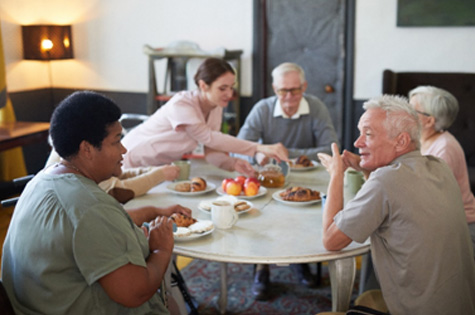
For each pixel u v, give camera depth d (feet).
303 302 9.12
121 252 4.41
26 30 16.14
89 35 17.54
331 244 5.69
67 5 17.52
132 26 17.04
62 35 16.57
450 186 5.52
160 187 8.21
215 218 6.51
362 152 5.78
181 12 16.46
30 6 16.90
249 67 16.02
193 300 9.05
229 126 15.89
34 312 4.51
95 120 4.56
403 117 5.55
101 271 4.28
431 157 5.79
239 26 15.90
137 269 4.46
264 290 9.21
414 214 5.22
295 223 6.69
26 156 16.80
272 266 10.54
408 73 14.10
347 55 15.01
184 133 8.95
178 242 6.09
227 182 7.73
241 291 9.53
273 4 15.43
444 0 13.91
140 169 8.17
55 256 4.36
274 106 10.79
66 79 18.12
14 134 12.10
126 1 16.94
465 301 5.41
